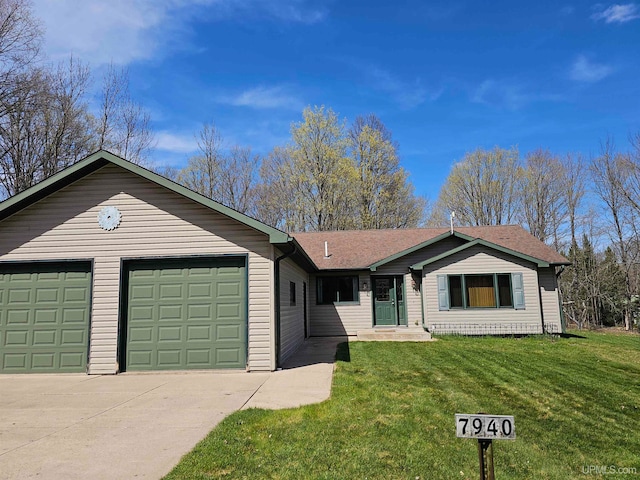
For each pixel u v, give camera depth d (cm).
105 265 871
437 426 486
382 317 1570
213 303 861
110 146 1994
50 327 866
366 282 1572
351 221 2762
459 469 371
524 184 2936
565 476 365
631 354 1052
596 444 446
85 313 866
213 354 845
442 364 897
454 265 1434
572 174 2733
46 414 544
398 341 1309
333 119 2702
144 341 855
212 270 872
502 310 1399
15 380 786
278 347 876
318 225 2745
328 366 885
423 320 1459
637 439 462
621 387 704
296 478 349
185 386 705
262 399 606
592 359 975
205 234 873
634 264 2241
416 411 544
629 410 573
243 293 860
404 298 1554
